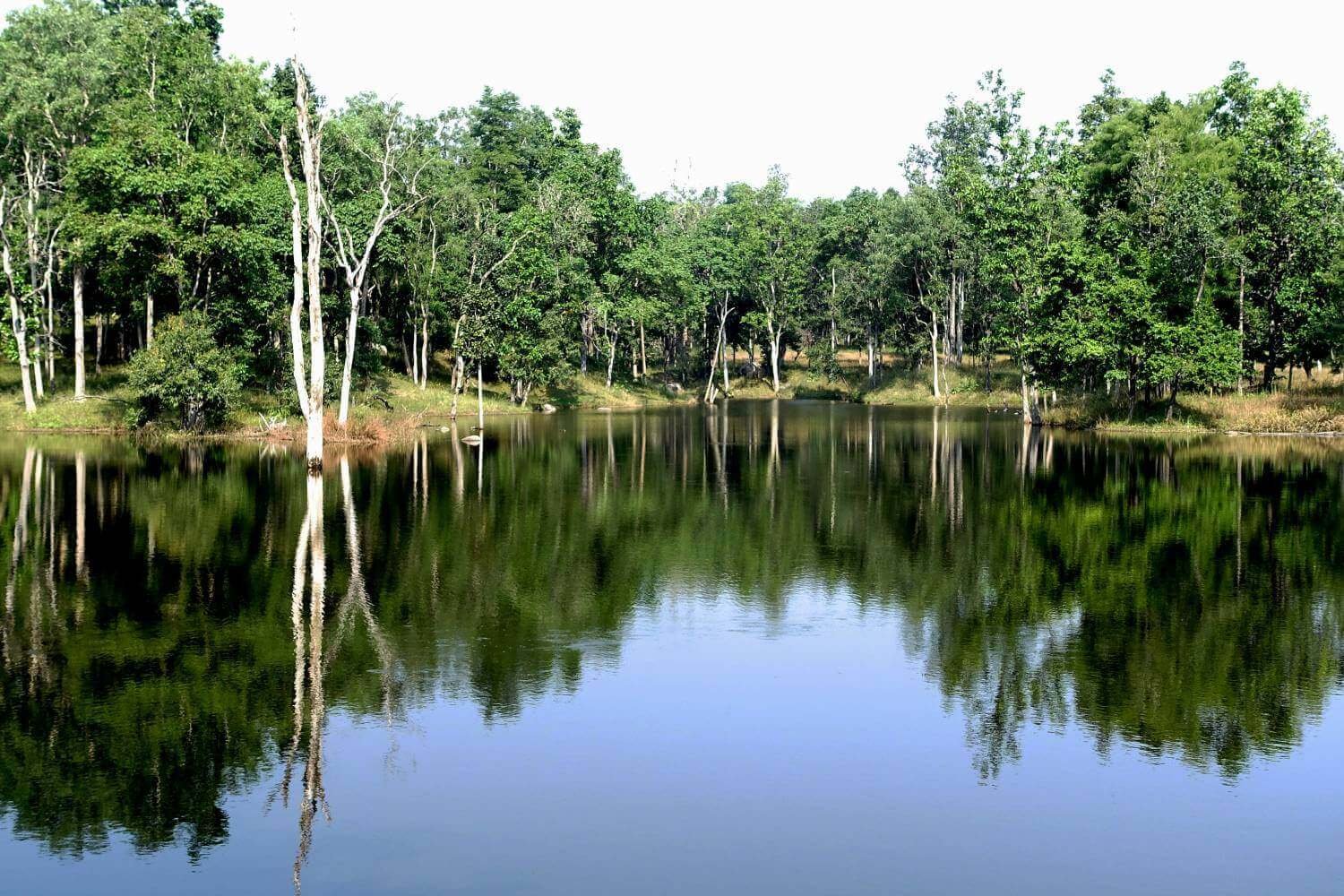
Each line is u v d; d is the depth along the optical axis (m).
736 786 10.27
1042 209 56.59
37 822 9.59
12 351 51.75
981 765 10.78
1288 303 53.53
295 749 11.11
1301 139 54.44
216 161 50.06
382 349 64.12
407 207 44.94
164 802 9.95
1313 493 30.36
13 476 32.31
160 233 46.94
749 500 28.70
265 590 17.62
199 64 57.56
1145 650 14.77
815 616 16.47
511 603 17.02
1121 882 8.55
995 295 77.19
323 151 58.34
